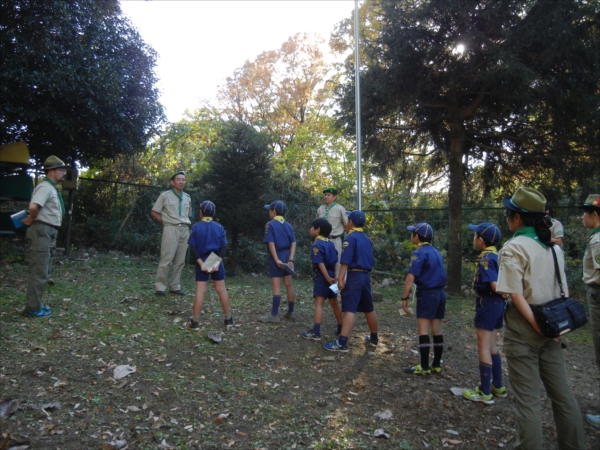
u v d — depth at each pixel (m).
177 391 4.07
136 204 11.13
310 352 5.36
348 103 10.34
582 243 11.30
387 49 9.55
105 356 4.68
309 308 7.55
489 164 10.66
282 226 6.48
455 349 5.93
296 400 4.11
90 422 3.48
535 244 3.02
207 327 5.90
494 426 3.84
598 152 9.09
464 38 8.65
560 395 3.00
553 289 3.03
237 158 9.59
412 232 4.93
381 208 13.18
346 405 4.09
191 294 7.62
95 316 5.90
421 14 8.70
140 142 10.85
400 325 6.96
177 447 3.26
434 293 4.81
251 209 9.56
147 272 8.98
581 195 9.80
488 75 8.57
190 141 16.22
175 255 7.46
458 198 10.20
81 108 9.23
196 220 10.20
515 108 9.33
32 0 8.21
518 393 2.95
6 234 9.62
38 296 5.64
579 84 8.59
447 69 9.33
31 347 4.69
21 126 9.38
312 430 3.62
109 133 9.90
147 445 3.25
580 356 6.14
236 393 4.14
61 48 8.69
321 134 24.14
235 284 8.97
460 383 4.73
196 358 4.87
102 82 9.20
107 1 10.26
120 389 4.02
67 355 4.61
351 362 5.15
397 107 9.86
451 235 10.22
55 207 5.77
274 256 6.34
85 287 7.27
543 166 9.80
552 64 8.60
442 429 3.77
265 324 6.27
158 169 14.74
